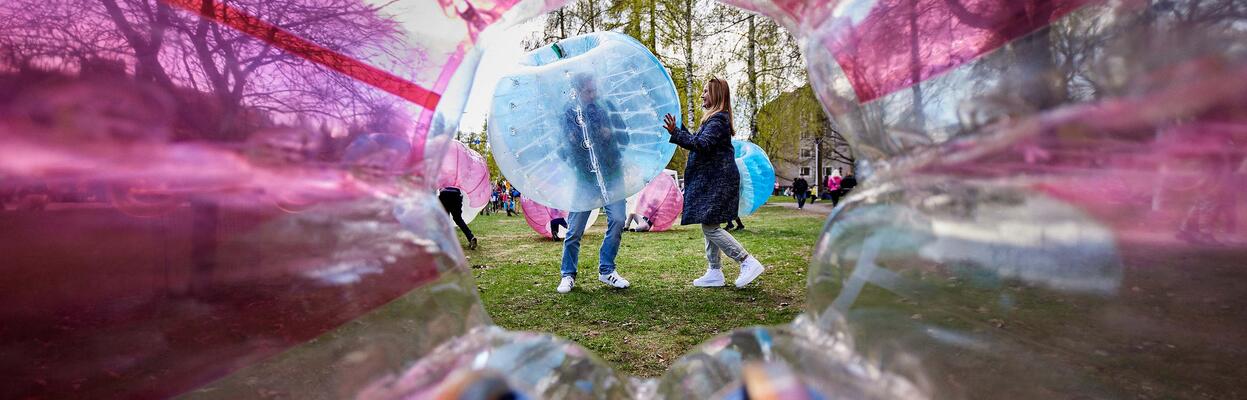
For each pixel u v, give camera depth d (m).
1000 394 0.97
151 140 1.05
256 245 1.11
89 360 1.05
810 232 8.08
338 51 1.21
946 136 1.07
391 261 1.17
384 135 1.23
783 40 13.70
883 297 1.07
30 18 1.02
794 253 5.58
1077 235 0.99
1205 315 0.95
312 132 1.17
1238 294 0.94
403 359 1.08
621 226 3.88
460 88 1.32
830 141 18.70
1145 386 0.97
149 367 1.05
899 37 1.12
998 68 1.03
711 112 3.63
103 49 1.05
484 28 1.30
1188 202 0.94
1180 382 1.00
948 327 1.02
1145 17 0.93
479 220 15.55
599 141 3.42
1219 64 0.89
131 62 1.06
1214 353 0.98
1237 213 0.91
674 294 3.66
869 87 1.17
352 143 1.20
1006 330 1.00
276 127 1.15
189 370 1.06
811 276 1.24
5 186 0.96
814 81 1.29
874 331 1.05
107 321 1.06
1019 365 0.99
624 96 3.45
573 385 1.06
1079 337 0.97
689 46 12.44
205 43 1.12
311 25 1.20
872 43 1.15
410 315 1.15
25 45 1.01
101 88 1.03
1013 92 1.01
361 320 1.13
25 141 0.96
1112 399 0.95
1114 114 0.95
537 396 0.96
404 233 1.20
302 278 1.13
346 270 1.15
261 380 1.08
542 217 8.37
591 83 3.38
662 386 1.20
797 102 15.80
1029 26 1.00
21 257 0.99
